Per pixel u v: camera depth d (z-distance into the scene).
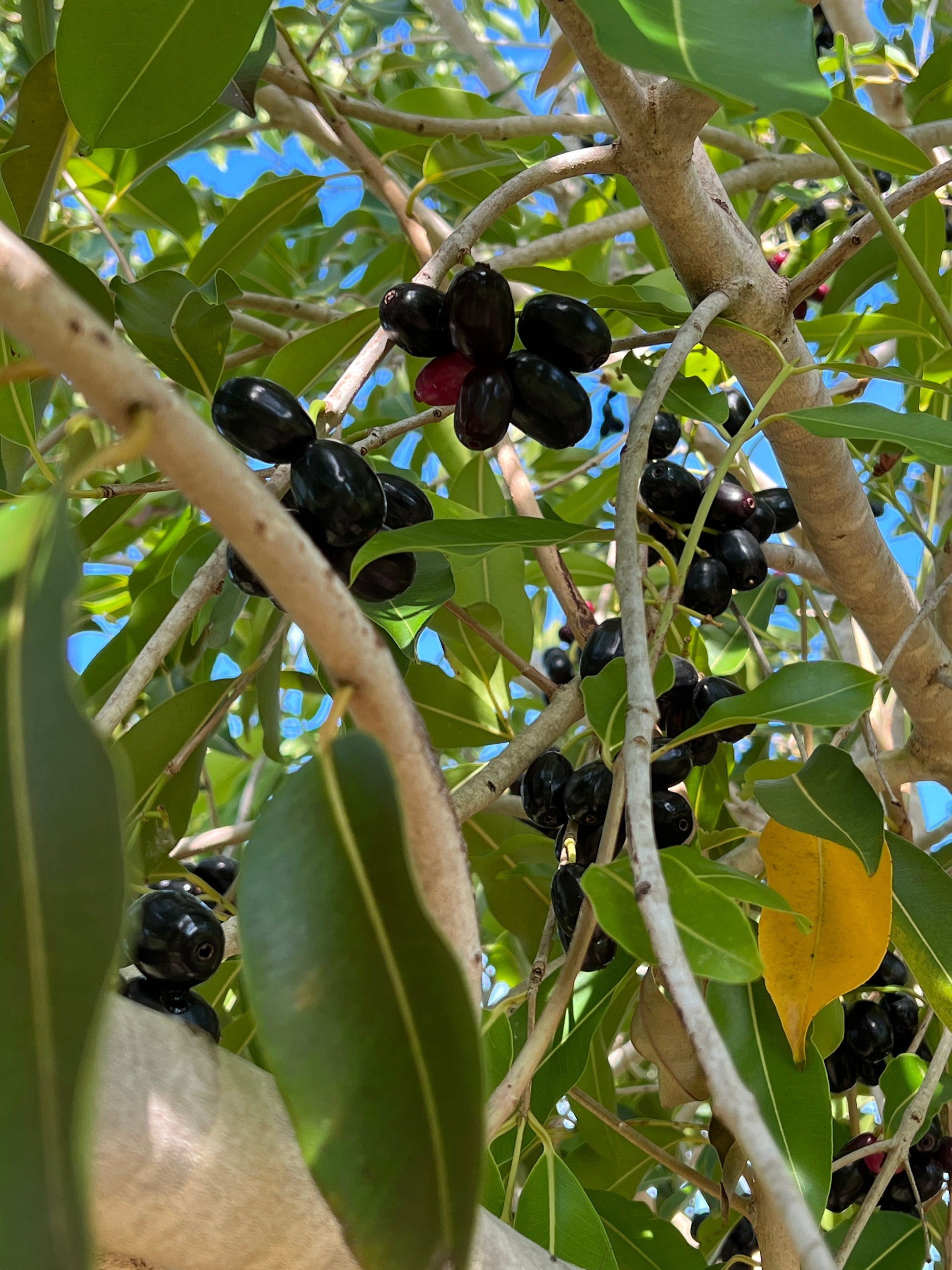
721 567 0.42
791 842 0.35
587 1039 0.39
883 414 0.35
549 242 0.55
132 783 0.42
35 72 0.44
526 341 0.37
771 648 0.84
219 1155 0.24
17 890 0.14
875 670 0.73
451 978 0.20
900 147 0.48
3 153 0.37
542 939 0.36
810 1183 0.34
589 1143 0.50
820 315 0.62
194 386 0.39
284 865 0.21
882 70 0.65
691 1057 0.41
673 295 0.47
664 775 0.38
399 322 0.36
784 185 0.74
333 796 0.21
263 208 0.58
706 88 0.23
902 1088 0.46
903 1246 0.44
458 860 0.22
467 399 0.36
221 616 0.50
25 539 0.16
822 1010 0.41
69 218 0.80
